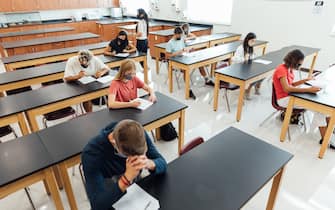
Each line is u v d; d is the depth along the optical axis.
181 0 6.95
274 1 5.30
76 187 2.26
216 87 3.48
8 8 6.51
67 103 2.55
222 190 1.29
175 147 2.83
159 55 5.11
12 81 3.01
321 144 2.80
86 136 1.80
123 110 2.20
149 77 5.13
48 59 4.20
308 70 5.17
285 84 2.73
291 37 5.32
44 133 1.84
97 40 6.23
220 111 3.68
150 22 7.63
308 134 3.06
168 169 1.44
